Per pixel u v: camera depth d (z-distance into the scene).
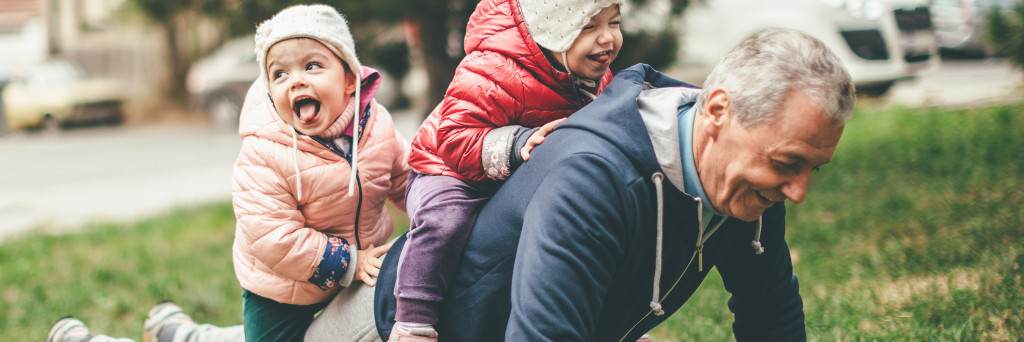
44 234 7.98
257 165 2.13
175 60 21.08
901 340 3.13
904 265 4.00
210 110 17.52
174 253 6.46
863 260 4.21
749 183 1.69
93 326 4.67
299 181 2.09
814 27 9.27
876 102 9.75
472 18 2.06
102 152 15.48
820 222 5.15
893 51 9.31
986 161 5.99
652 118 1.80
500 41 1.95
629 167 1.75
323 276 2.14
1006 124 7.06
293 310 2.36
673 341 3.61
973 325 3.14
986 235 4.19
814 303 3.70
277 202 2.12
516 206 1.86
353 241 2.27
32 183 12.41
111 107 19.56
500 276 1.91
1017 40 8.19
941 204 5.07
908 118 8.27
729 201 1.75
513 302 1.74
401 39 6.66
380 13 5.61
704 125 1.71
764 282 2.18
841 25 9.22
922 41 9.87
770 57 1.61
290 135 2.12
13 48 24.00
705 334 3.54
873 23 9.23
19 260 6.73
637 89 1.86
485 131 1.94
